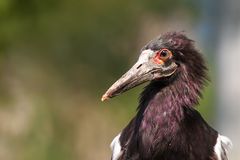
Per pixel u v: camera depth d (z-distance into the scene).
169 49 13.61
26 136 21.64
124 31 21.70
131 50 21.89
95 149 22.11
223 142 13.80
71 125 21.97
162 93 13.65
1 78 21.55
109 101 21.69
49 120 21.81
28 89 21.83
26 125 21.70
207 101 21.48
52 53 21.67
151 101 13.66
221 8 21.89
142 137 13.57
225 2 21.78
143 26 22.16
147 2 21.88
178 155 13.56
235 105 21.72
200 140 13.61
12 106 21.73
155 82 13.72
